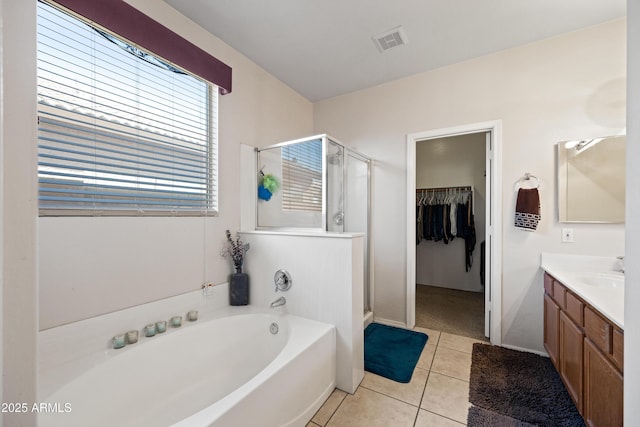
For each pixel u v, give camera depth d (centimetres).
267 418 120
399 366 200
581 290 144
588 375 133
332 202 220
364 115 298
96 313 143
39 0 121
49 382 118
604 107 197
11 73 40
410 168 273
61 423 114
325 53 233
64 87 134
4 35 39
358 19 193
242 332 192
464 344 237
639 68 65
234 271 222
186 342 168
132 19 149
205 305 199
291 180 226
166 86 178
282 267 203
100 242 145
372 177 293
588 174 199
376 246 292
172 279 179
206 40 203
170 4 178
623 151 191
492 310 234
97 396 127
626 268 71
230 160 221
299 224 220
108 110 150
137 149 162
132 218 159
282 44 221
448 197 430
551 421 145
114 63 151
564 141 206
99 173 147
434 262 448
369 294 290
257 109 249
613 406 111
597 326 125
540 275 215
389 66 254
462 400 164
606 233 196
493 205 232
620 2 176
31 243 41
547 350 201
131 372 142
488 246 244
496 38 214
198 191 198
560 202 206
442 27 201
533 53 218
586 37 202
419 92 267
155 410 147
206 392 165
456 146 430
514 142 224
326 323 183
